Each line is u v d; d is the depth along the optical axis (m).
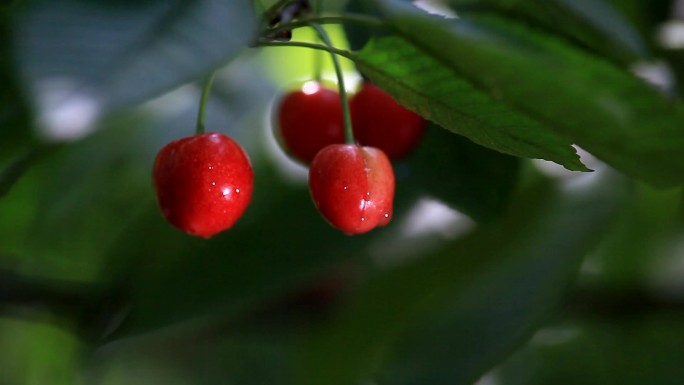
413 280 0.62
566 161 0.52
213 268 0.61
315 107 0.60
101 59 0.46
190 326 0.61
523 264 0.61
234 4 0.48
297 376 0.63
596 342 0.71
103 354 0.70
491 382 0.70
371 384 0.62
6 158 0.52
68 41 0.46
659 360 0.70
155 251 0.64
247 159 0.54
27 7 0.47
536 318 0.60
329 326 0.63
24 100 0.45
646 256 0.69
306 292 0.66
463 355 0.60
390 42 0.52
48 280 0.64
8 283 0.64
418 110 0.53
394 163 0.60
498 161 0.59
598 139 0.48
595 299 0.69
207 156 0.54
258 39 0.53
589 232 0.62
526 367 0.71
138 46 0.47
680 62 0.62
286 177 0.63
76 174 0.65
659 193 0.68
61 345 0.71
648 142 0.48
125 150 0.66
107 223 0.67
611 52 0.56
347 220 0.54
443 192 0.60
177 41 0.47
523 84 0.48
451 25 0.49
